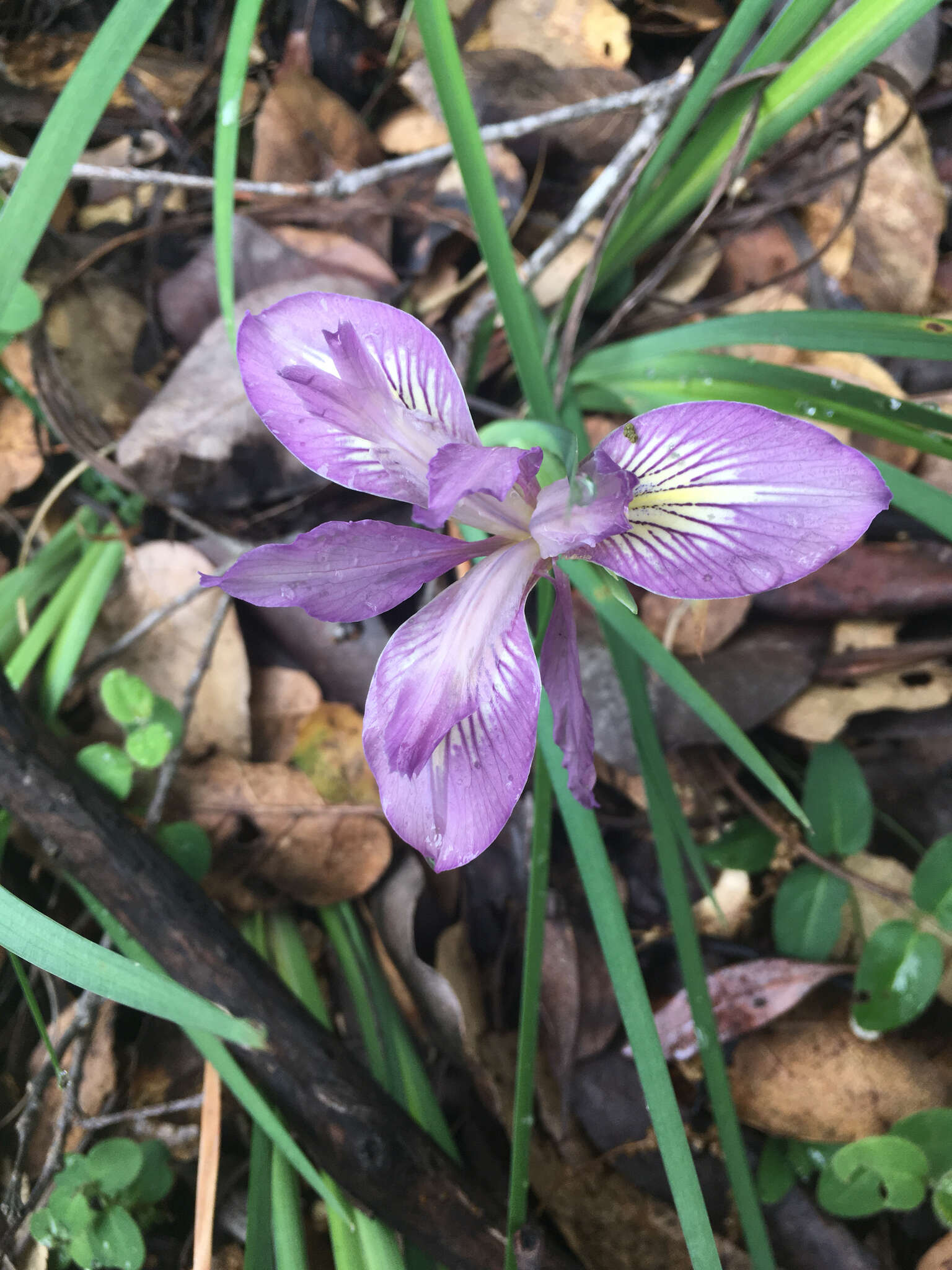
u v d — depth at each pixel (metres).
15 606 0.24
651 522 0.13
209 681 0.24
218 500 0.24
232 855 0.22
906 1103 0.21
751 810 0.24
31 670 0.24
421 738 0.13
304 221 0.25
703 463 0.12
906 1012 0.21
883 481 0.11
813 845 0.23
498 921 0.24
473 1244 0.19
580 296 0.21
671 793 0.20
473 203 0.19
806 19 0.18
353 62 0.27
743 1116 0.22
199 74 0.27
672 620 0.23
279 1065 0.19
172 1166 0.22
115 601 0.24
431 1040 0.22
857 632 0.24
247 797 0.23
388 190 0.26
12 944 0.13
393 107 0.27
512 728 0.14
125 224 0.27
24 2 0.27
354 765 0.24
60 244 0.25
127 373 0.25
